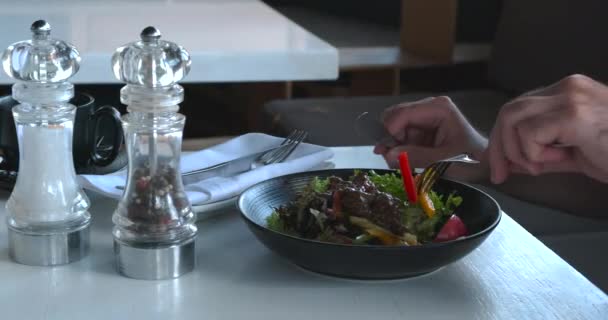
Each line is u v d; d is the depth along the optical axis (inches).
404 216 33.8
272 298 30.6
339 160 48.2
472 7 124.0
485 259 34.4
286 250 31.0
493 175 40.6
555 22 91.5
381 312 29.7
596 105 37.8
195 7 90.6
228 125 129.3
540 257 34.7
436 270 33.1
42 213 32.7
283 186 37.4
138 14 83.4
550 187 51.0
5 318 28.5
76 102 42.3
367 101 97.7
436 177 36.0
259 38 70.2
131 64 30.7
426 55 116.3
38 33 32.5
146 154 31.7
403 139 48.1
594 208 50.9
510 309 30.2
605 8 84.6
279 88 105.3
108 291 30.8
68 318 28.6
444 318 29.4
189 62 31.7
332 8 149.2
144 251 31.5
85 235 33.8
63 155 33.1
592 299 31.1
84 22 76.6
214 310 29.5
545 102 38.1
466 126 47.1
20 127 32.8
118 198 37.2
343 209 32.8
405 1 120.9
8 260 33.4
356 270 30.6
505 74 101.0
